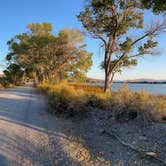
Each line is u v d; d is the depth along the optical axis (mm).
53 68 55125
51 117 11609
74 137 8164
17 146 6957
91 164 5785
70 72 54812
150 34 26422
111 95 11547
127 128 8461
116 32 26438
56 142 7426
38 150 6645
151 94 11781
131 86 11492
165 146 6492
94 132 8773
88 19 25938
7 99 20359
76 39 50406
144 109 8805
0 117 11477
